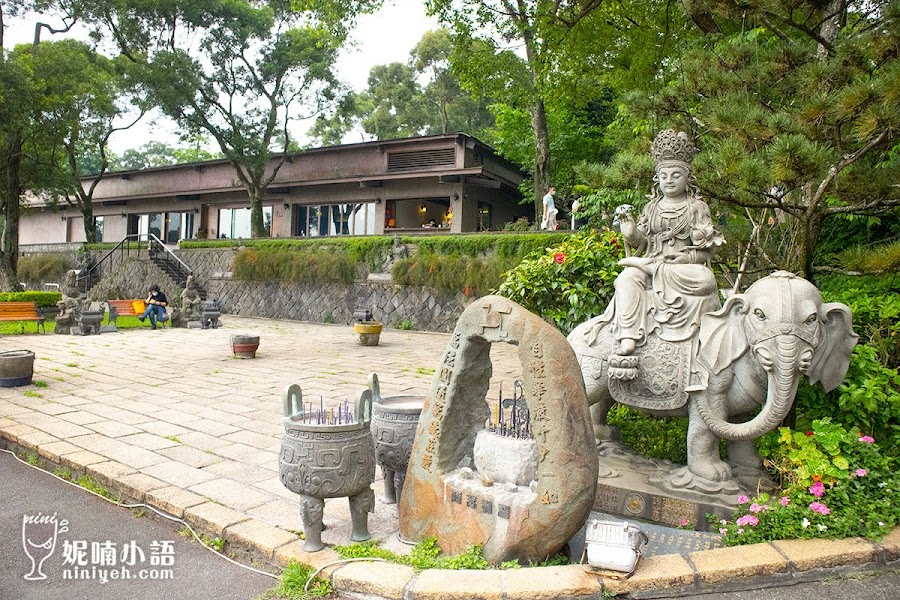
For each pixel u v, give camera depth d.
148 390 8.80
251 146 23.39
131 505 4.75
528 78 14.28
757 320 3.85
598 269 6.43
